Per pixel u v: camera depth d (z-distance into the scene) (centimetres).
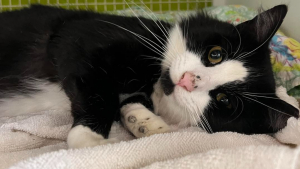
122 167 24
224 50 33
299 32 44
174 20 37
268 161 21
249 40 34
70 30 32
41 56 35
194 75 32
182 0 61
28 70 35
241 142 28
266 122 33
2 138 28
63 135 30
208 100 33
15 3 55
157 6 60
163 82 34
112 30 32
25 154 27
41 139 30
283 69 41
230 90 33
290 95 40
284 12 33
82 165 23
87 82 30
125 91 33
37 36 35
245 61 33
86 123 29
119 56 31
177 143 26
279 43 43
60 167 22
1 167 26
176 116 35
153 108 35
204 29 34
